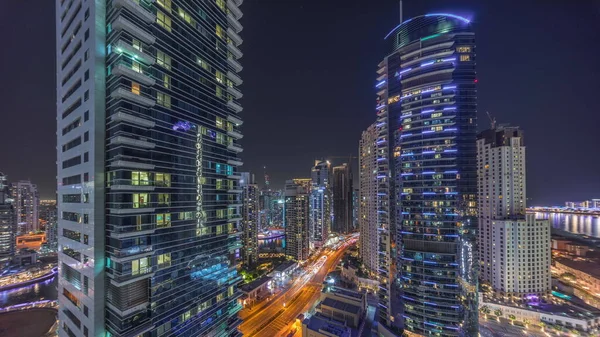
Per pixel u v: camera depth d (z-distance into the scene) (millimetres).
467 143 92125
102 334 47688
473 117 92812
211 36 68750
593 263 159000
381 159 115812
